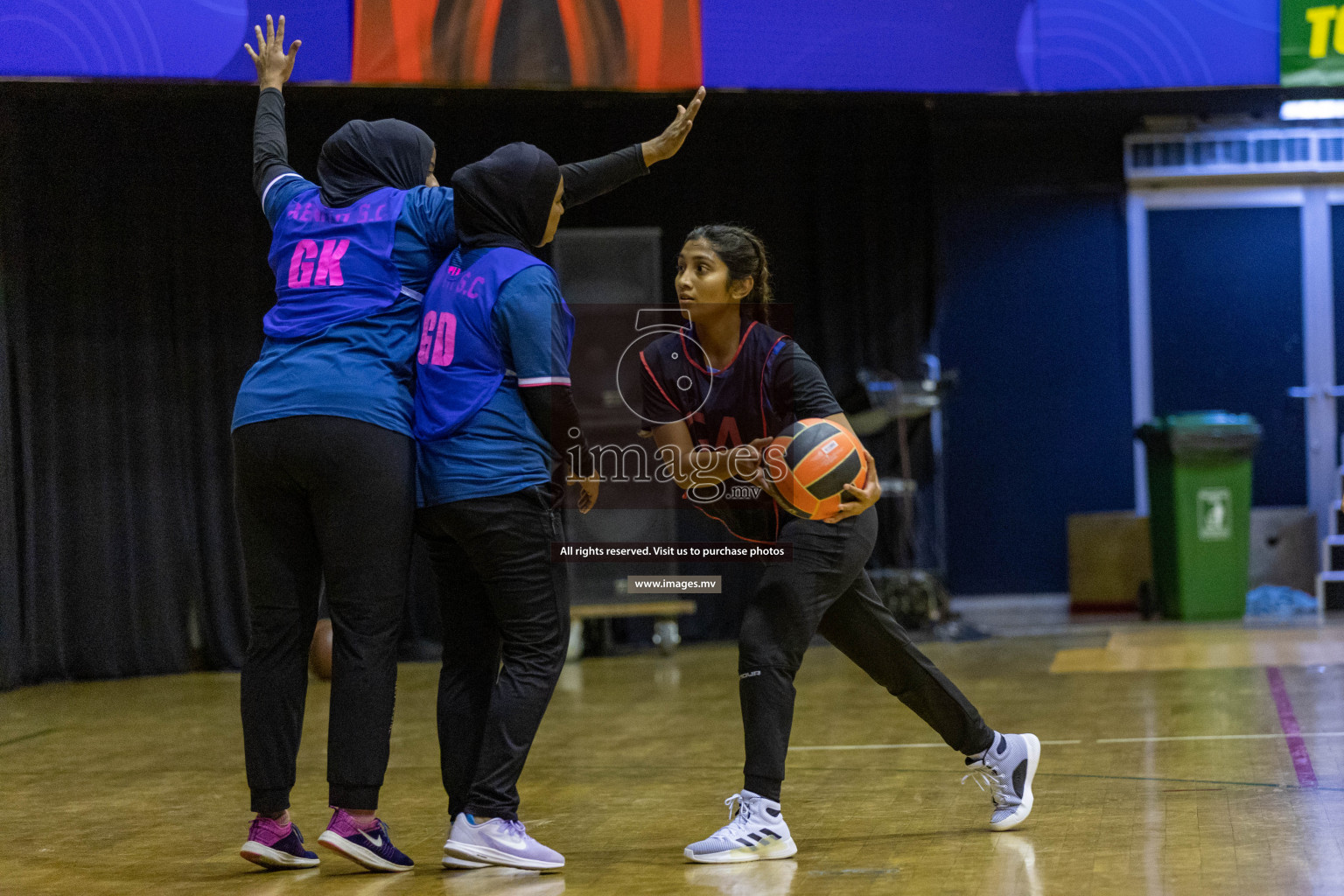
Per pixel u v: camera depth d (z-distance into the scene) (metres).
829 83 19.08
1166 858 7.68
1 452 19.64
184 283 21.25
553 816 9.70
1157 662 17.84
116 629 20.81
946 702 8.48
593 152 22.92
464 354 7.76
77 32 17.34
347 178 8.30
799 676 18.05
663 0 18.66
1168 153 25.81
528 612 7.82
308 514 7.95
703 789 10.62
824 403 8.15
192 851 8.84
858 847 8.27
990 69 19.42
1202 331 25.98
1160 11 19.44
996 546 26.02
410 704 16.64
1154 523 23.94
